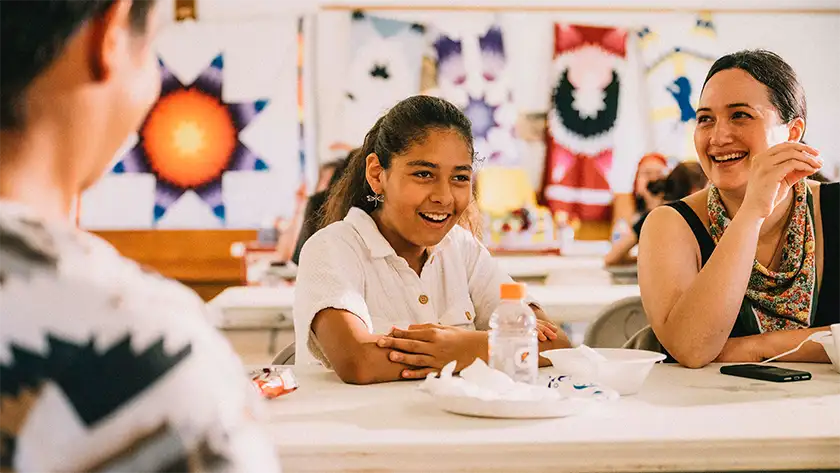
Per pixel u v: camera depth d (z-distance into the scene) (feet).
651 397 3.88
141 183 17.47
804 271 5.42
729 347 5.09
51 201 1.45
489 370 3.67
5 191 1.40
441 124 5.24
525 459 3.03
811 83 18.19
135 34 1.51
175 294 1.38
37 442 1.20
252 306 9.76
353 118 17.69
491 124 17.80
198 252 17.52
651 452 3.05
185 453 1.24
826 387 4.14
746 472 3.12
